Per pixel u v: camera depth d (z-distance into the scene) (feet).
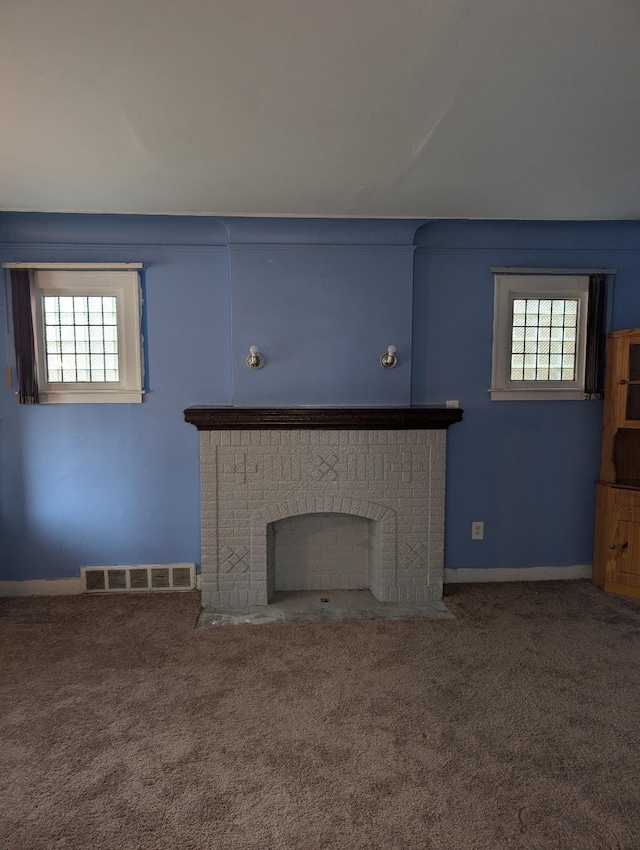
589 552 12.25
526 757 6.64
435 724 7.26
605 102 6.01
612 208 10.15
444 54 5.04
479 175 8.32
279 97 5.81
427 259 11.36
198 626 10.09
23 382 10.85
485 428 11.77
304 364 11.14
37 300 10.88
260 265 10.92
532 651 9.14
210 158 7.55
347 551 11.77
